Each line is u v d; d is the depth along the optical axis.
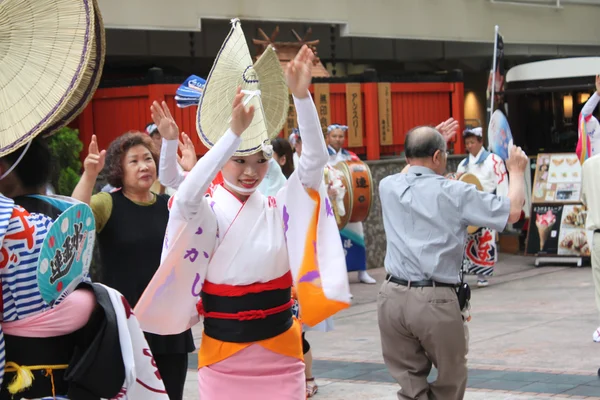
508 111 16.84
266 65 4.91
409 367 5.95
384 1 16.72
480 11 18.45
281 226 4.85
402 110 16.27
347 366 8.91
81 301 3.61
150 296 4.73
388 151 16.28
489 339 9.80
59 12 3.55
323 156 4.72
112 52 14.69
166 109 5.66
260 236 4.77
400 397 5.94
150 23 13.51
